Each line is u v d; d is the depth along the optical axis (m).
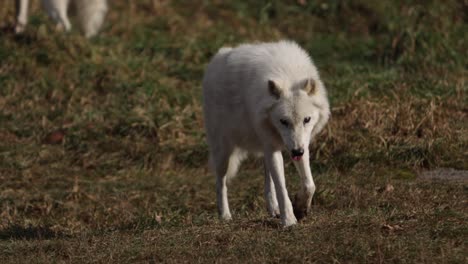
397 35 34.56
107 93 30.36
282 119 16.58
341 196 20.95
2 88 30.47
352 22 37.31
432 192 20.27
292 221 16.81
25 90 30.47
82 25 34.03
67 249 16.45
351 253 14.39
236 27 36.81
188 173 25.92
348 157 24.42
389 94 27.92
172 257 15.28
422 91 27.92
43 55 31.73
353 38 36.34
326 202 20.69
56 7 33.47
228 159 19.61
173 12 37.72
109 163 26.56
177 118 28.23
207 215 19.89
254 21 37.50
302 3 38.56
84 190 24.42
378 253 14.26
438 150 24.08
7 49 31.91
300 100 16.59
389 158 24.20
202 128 27.97
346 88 28.88
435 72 31.27
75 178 25.75
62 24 33.41
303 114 16.53
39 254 16.41
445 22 34.97
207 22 37.12
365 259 14.19
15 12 33.34
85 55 32.25
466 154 24.02
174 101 29.80
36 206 23.19
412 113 25.94
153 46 34.19
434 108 26.02
